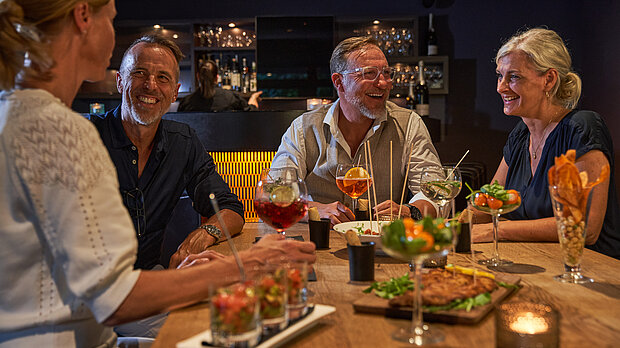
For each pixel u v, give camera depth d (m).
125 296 1.01
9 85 1.09
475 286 1.08
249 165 3.56
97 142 1.07
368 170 1.95
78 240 0.99
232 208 2.07
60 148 1.00
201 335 0.91
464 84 6.30
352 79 2.41
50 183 1.00
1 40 1.04
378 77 2.39
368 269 1.28
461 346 0.88
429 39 6.10
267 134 3.53
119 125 2.11
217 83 5.89
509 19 6.22
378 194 2.59
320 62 6.11
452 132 6.34
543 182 2.08
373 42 2.47
